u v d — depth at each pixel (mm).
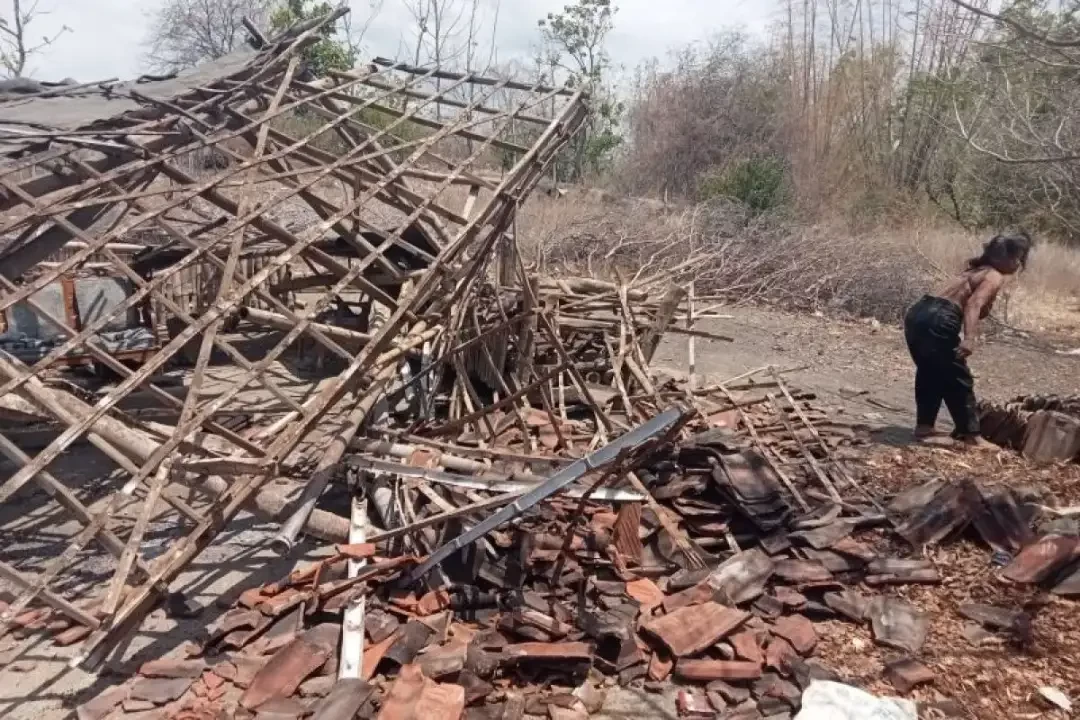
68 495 3719
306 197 6496
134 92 6000
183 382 7859
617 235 15133
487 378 7227
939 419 7703
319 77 7816
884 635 3973
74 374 7590
